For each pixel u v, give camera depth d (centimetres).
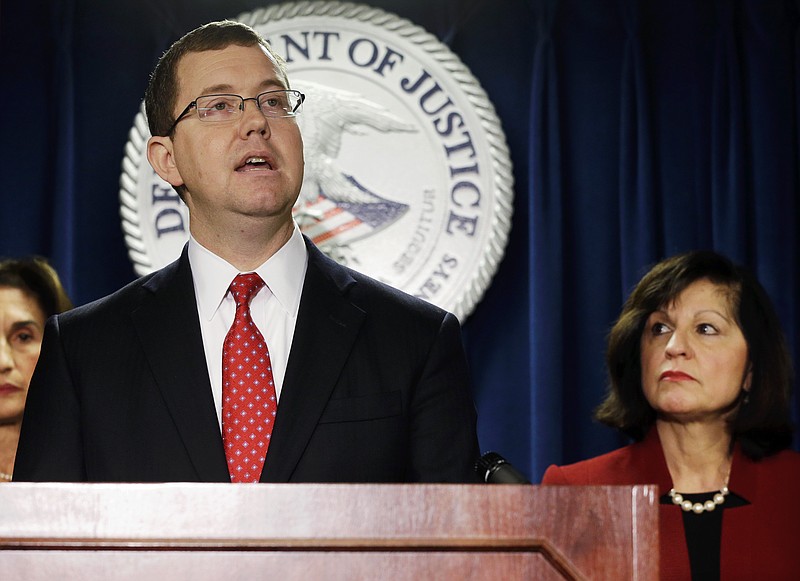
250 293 352
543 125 664
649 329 476
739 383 458
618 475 463
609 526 209
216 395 340
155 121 368
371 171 659
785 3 676
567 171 666
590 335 651
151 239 646
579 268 657
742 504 444
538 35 675
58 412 338
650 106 670
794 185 661
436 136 660
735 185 660
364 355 341
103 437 329
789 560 428
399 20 671
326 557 210
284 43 669
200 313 352
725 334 462
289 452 321
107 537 209
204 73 355
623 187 660
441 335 353
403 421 335
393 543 210
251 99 351
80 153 669
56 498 210
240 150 344
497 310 659
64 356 346
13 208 664
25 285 579
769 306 472
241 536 210
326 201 655
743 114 669
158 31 680
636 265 653
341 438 326
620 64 672
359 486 212
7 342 569
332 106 662
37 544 208
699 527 440
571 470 472
